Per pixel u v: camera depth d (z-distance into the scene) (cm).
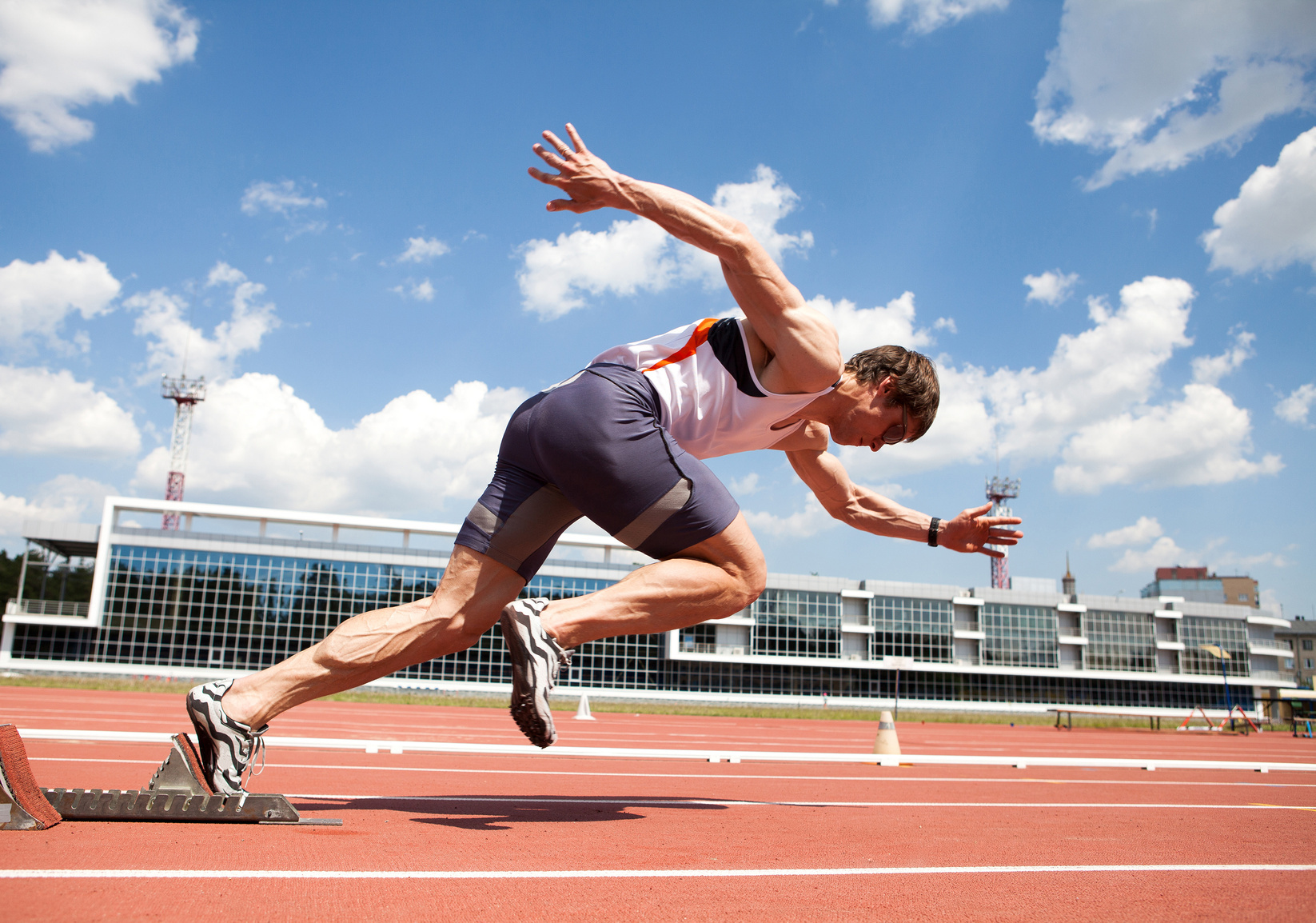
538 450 311
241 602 4634
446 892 218
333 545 4769
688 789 614
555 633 295
